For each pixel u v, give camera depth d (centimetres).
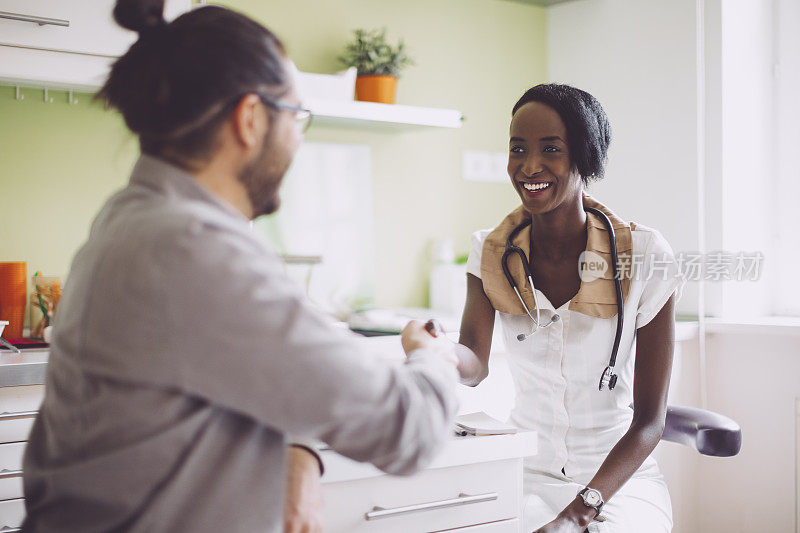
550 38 309
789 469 231
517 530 113
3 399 162
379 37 257
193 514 65
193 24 70
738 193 257
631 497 139
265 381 63
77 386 67
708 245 255
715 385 248
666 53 266
